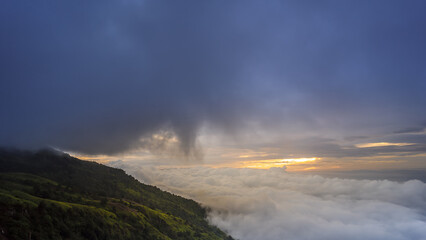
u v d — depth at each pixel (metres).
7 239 110.50
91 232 142.75
